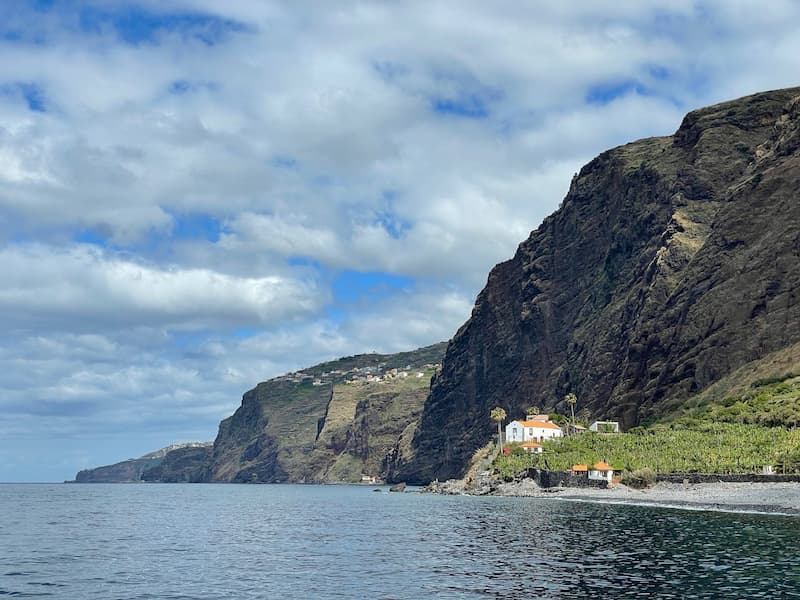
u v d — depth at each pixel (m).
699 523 99.12
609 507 132.88
